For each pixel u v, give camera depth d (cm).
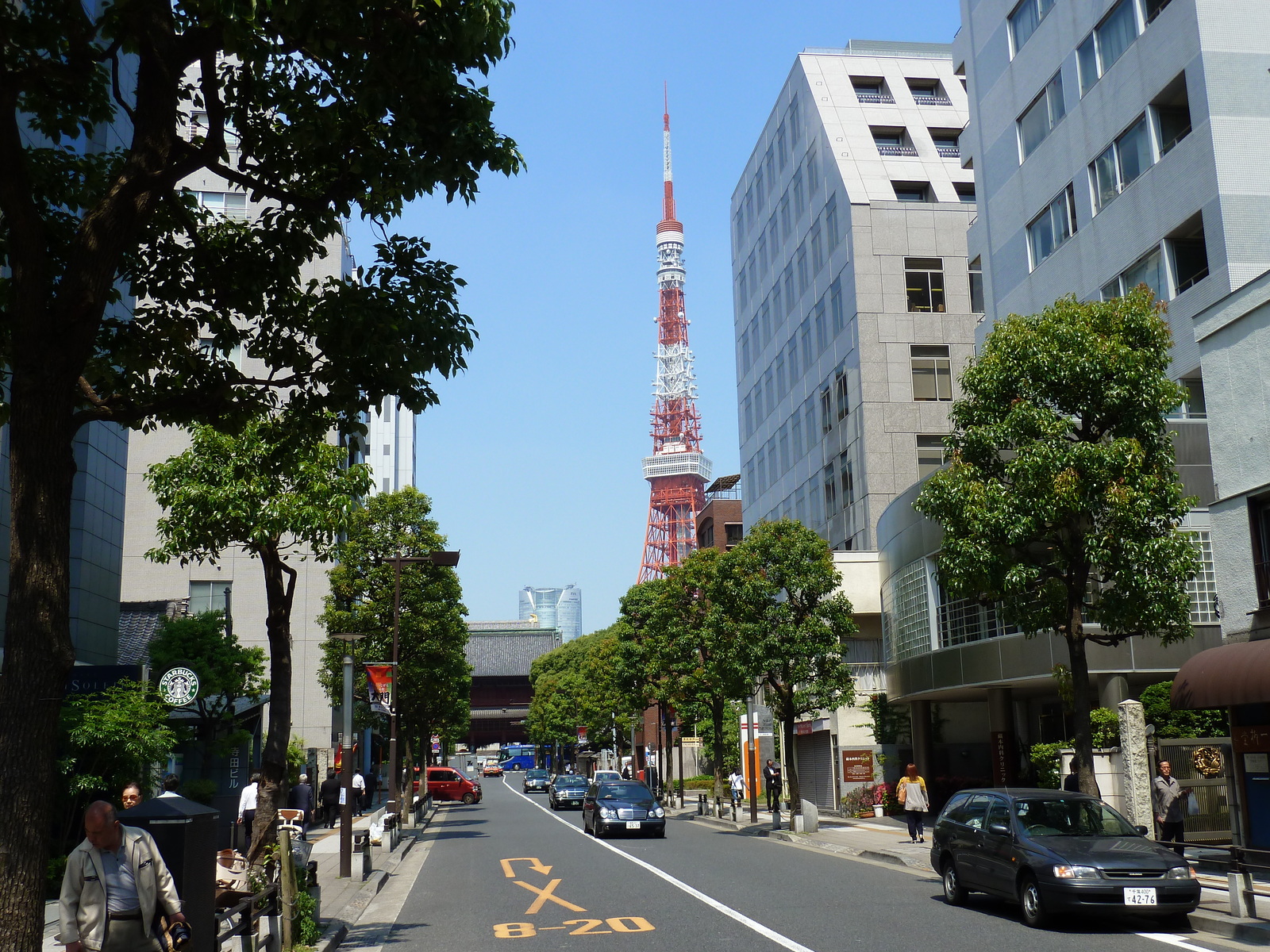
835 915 1462
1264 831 1705
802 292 5384
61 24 856
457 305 1052
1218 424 1900
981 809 1545
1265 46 2459
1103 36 2872
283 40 939
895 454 4481
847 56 5491
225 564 4838
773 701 3447
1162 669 2414
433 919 1526
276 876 1159
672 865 2253
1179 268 2573
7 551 2530
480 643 15150
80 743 1886
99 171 1029
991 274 3525
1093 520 1698
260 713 3406
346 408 1041
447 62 911
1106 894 1277
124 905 696
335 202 1020
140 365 1030
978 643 2806
